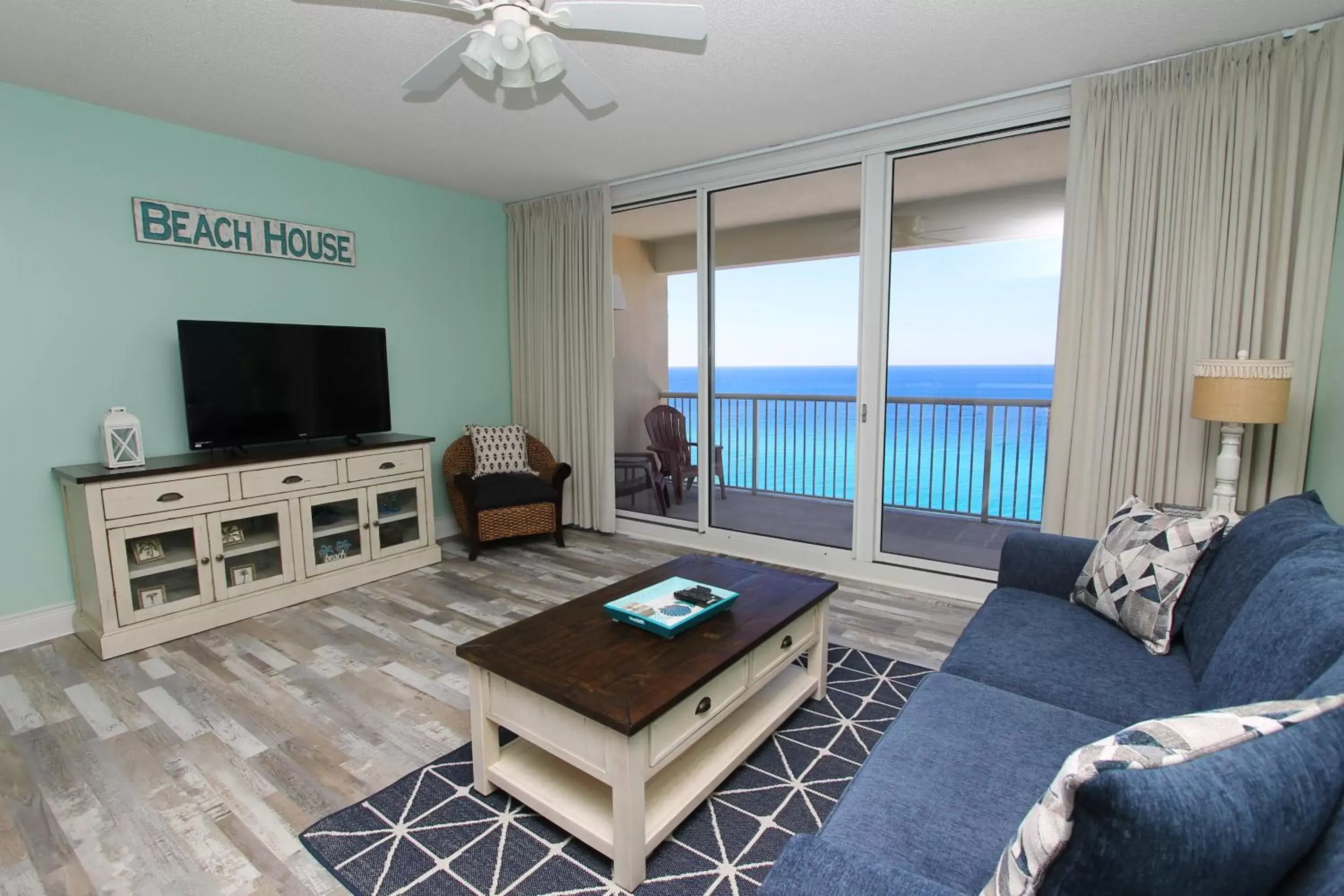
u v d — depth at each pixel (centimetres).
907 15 225
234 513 310
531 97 291
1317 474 240
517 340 497
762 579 238
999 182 383
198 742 213
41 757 205
